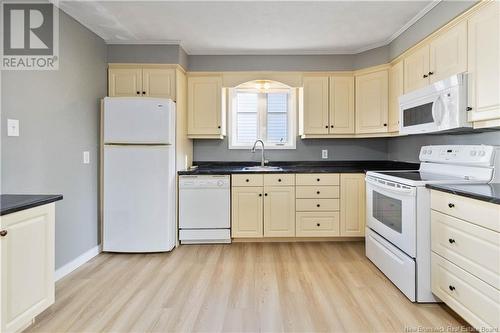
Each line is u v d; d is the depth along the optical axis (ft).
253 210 10.92
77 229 8.79
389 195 7.79
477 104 6.32
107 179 9.74
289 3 7.95
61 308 6.46
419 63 8.71
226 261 9.25
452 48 7.16
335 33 9.95
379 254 8.47
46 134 7.56
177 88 10.61
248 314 6.23
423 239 6.61
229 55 11.72
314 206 11.00
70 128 8.49
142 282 7.77
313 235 11.02
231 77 11.70
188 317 6.13
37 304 5.49
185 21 9.01
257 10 8.34
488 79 6.04
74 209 8.66
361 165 12.88
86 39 9.29
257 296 7.00
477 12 6.31
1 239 4.70
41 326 5.79
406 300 6.79
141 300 6.82
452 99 6.74
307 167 12.78
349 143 12.91
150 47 10.59
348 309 6.41
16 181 6.66
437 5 7.74
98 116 10.01
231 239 11.07
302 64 11.73
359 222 11.00
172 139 10.19
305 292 7.19
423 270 6.62
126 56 10.59
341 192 10.99
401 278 7.09
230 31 9.75
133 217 9.80
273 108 13.17
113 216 9.78
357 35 10.12
